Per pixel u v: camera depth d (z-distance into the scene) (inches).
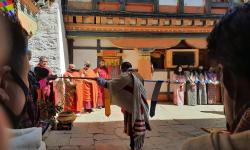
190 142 31.1
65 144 261.7
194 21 495.5
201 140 30.4
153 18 483.8
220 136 29.6
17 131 31.5
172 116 389.7
